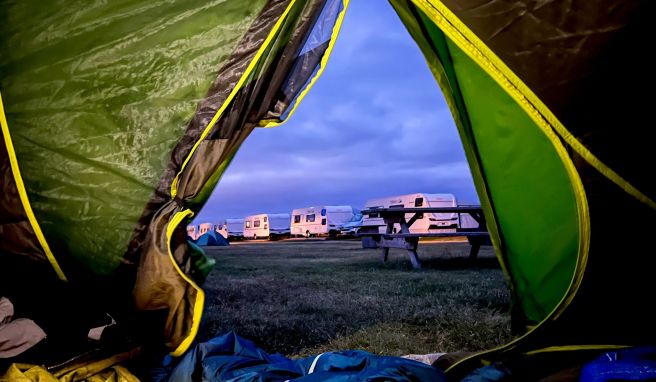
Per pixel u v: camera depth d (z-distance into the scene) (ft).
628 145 6.77
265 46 7.28
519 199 8.96
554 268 8.85
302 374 7.66
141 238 7.55
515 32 6.62
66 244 7.64
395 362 7.16
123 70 7.22
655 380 5.98
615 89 6.59
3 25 7.11
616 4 6.34
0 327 7.41
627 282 7.57
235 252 45.52
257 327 12.13
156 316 8.06
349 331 11.62
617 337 8.23
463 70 8.79
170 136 7.34
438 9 6.72
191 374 7.46
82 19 7.15
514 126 8.60
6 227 7.52
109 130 7.32
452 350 10.05
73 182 7.38
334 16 8.54
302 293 17.40
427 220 52.39
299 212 100.58
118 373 7.34
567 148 6.94
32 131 7.23
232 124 7.77
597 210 7.09
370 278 21.38
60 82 7.20
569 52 6.54
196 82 7.26
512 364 7.89
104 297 8.21
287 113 8.63
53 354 7.65
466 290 17.25
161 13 7.22
